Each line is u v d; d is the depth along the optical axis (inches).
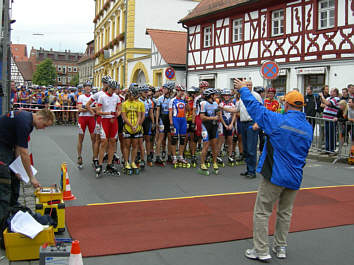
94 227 202.8
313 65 676.1
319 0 665.0
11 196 193.6
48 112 183.8
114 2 1601.9
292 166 161.3
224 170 375.2
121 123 379.2
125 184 305.0
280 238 172.4
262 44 788.6
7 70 324.2
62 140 571.2
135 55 1363.2
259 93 375.6
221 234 196.5
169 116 377.1
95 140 364.2
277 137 162.2
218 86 928.3
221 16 906.7
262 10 786.2
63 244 152.9
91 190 283.4
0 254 167.8
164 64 1072.8
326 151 456.1
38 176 323.0
